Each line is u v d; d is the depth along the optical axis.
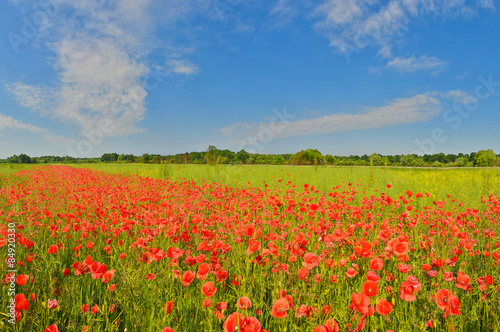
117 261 2.86
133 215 4.64
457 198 7.52
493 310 2.03
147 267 2.47
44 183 10.31
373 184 10.84
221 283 2.24
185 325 1.94
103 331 1.96
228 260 2.74
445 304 1.69
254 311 1.97
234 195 7.00
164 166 17.41
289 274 2.34
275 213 4.45
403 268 2.49
